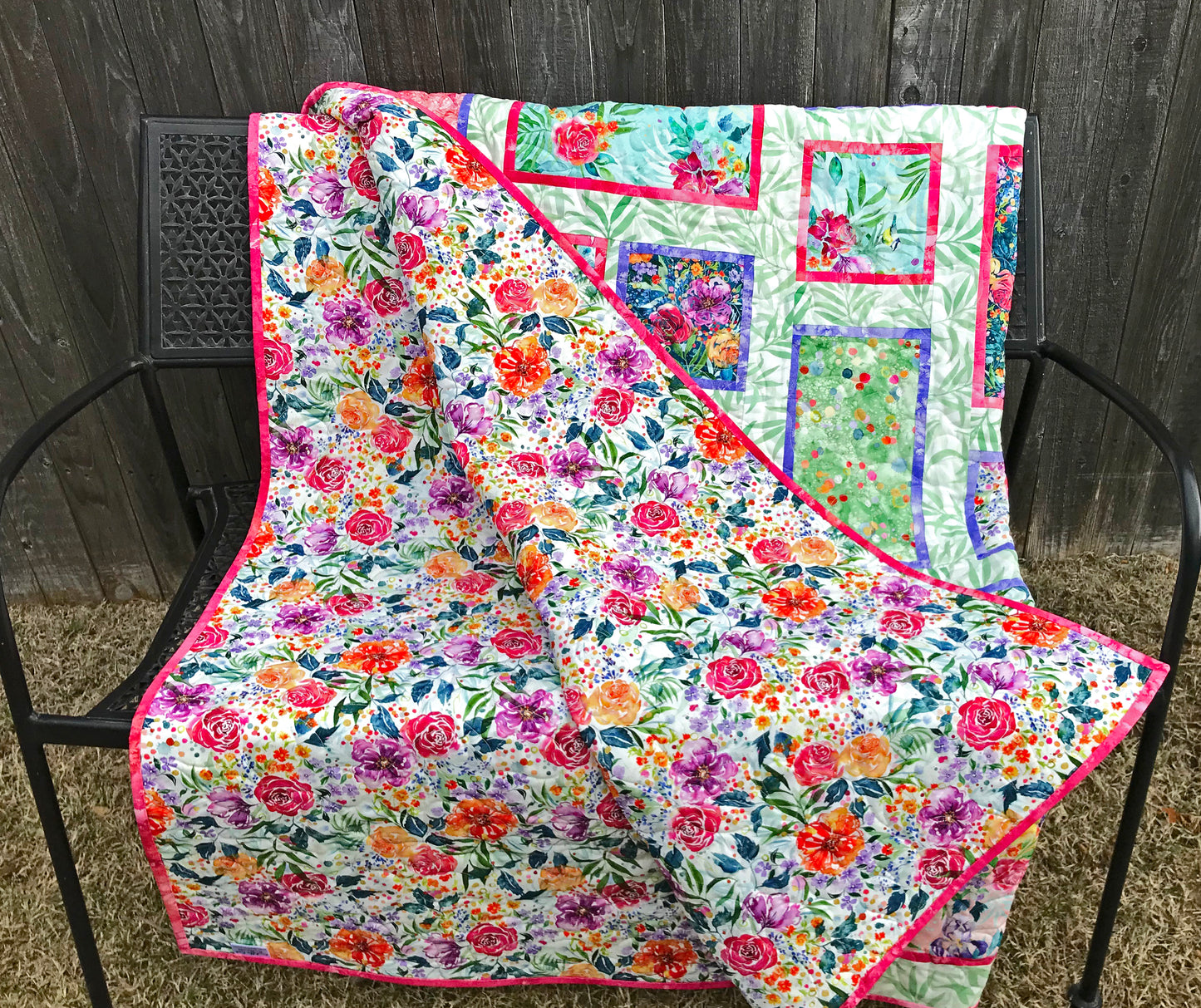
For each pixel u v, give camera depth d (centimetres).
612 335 131
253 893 114
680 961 117
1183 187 154
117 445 172
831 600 117
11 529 178
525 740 103
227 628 117
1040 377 145
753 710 102
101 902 132
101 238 156
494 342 126
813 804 103
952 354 133
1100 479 181
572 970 119
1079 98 148
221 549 133
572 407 128
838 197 132
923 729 101
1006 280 132
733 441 130
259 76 145
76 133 147
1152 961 120
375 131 126
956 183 131
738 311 134
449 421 123
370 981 123
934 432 134
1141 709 100
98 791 147
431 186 127
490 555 129
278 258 133
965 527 133
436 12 140
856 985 105
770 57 145
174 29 140
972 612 113
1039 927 125
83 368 166
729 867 104
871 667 104
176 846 109
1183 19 141
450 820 107
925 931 110
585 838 108
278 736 102
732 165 131
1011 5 140
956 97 148
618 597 111
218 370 166
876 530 134
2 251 154
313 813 106
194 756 103
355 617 119
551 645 107
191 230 135
